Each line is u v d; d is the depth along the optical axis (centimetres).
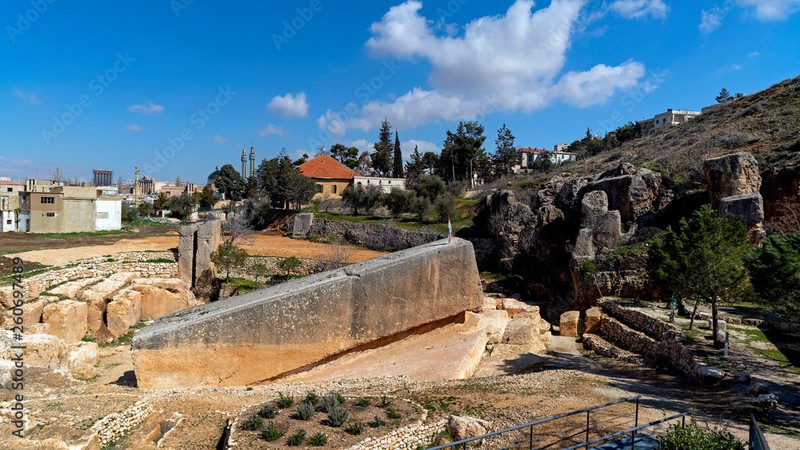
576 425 1159
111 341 2381
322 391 1467
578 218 3503
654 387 1490
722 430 991
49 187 5622
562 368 1839
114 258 3491
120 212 5988
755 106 5084
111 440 1150
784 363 1566
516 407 1288
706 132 4972
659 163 4291
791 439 1036
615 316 2428
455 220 5200
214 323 1647
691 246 1866
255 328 1673
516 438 1134
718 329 1909
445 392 1429
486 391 1434
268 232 6231
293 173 6644
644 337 2027
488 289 3559
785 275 1516
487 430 1183
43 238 4769
